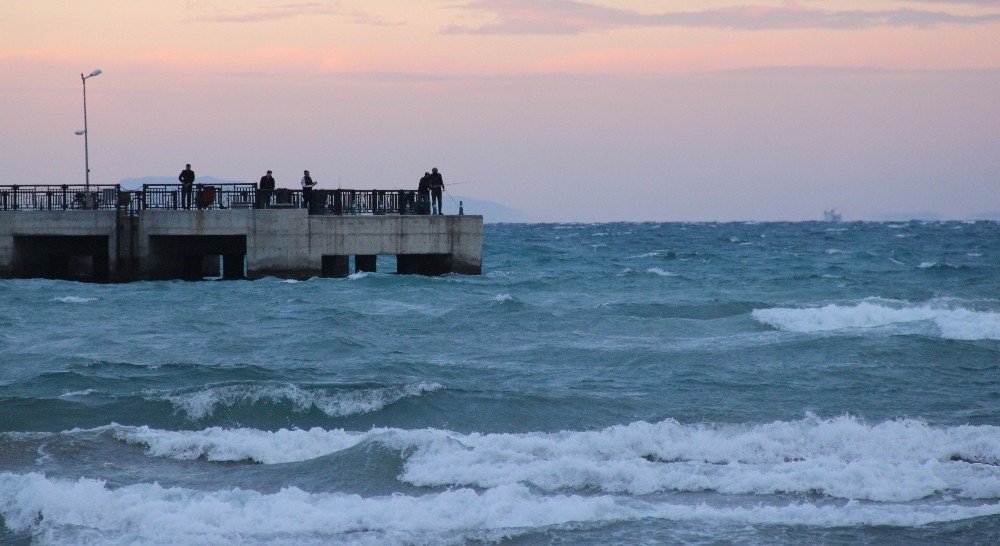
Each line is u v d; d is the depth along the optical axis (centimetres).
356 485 5575
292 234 15675
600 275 18512
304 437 6294
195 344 9838
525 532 4844
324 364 8781
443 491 5481
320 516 5009
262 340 9975
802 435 6328
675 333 10756
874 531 4847
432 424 6825
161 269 16625
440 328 11088
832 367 8544
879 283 17262
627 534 4822
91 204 16362
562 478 5625
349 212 16262
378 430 6412
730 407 7150
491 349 9669
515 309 12312
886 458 6009
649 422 6775
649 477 5622
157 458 5991
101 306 13050
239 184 16125
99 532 4809
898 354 9012
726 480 5597
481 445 6128
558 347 9606
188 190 16162
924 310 11475
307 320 11575
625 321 11444
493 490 5319
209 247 17362
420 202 16838
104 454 5997
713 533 4834
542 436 6475
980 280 18400
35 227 16300
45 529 4828
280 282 15500
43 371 8294
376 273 17238
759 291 15938
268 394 7062
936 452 6062
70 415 6794
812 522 4959
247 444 6134
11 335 10462
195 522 4934
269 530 4875
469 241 16912
